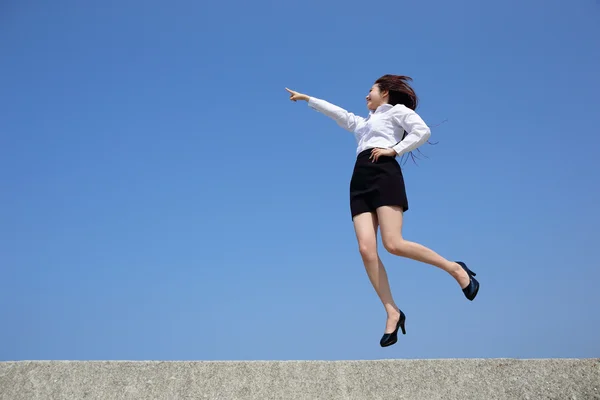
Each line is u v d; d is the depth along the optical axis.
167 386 3.22
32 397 3.21
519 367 3.21
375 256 3.42
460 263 3.54
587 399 3.02
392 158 3.45
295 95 4.02
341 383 3.20
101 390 3.22
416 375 3.21
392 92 3.69
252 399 3.15
